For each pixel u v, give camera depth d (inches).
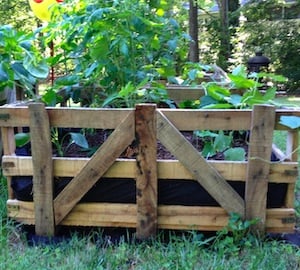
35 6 139.3
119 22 81.7
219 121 62.4
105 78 89.4
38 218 68.2
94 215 67.9
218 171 64.4
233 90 94.7
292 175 64.2
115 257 61.8
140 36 85.5
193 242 64.8
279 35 352.5
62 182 67.6
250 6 368.5
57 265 59.5
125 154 71.9
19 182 68.9
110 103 85.9
